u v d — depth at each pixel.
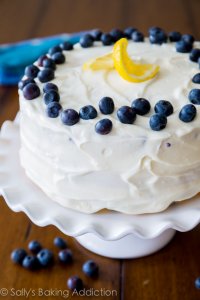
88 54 0.65
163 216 0.52
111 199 0.53
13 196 0.56
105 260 0.60
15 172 0.60
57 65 0.62
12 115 0.85
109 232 0.51
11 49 0.99
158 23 1.17
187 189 0.53
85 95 0.55
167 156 0.50
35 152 0.55
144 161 0.50
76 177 0.53
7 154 0.63
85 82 0.57
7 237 0.63
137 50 0.65
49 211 0.54
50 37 1.08
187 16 1.20
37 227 0.65
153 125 0.49
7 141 0.66
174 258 0.60
